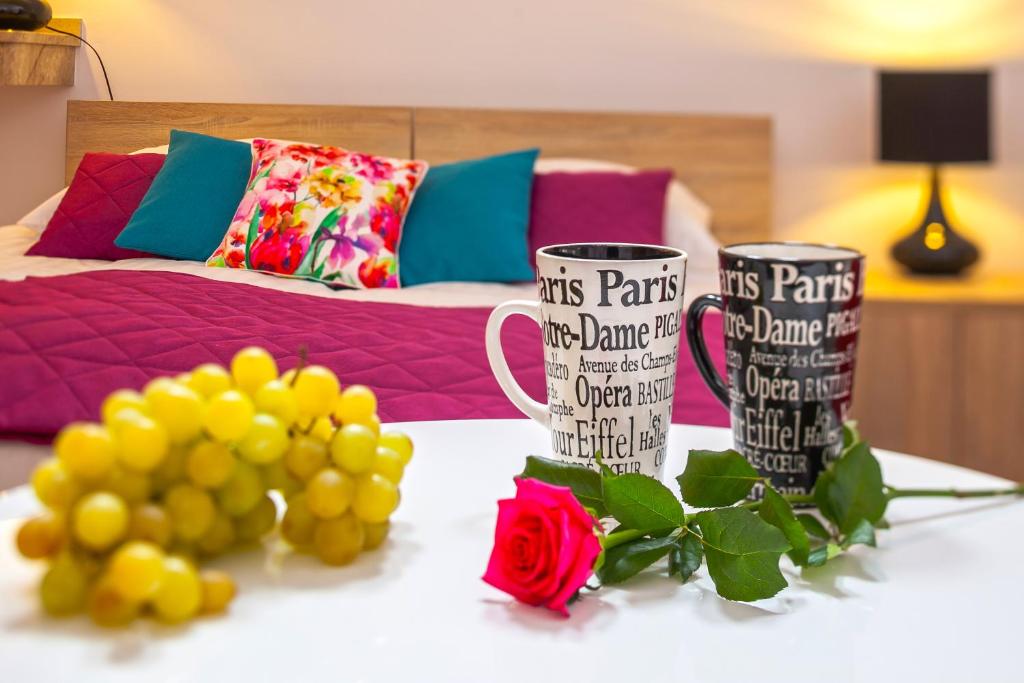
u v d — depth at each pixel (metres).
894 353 2.30
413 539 0.54
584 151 2.12
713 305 0.66
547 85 2.17
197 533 0.44
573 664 0.42
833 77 2.51
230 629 0.43
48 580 0.42
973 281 2.49
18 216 1.05
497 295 1.48
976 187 2.61
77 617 0.43
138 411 0.43
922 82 2.34
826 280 0.59
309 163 1.24
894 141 2.37
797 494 0.61
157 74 1.16
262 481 0.48
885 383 2.31
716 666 0.42
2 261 0.99
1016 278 2.54
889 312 2.29
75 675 0.38
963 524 0.60
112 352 0.85
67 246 1.04
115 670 0.39
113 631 0.42
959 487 0.66
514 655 0.42
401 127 1.61
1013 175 2.60
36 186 1.06
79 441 0.41
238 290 1.06
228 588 0.44
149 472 0.43
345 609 0.45
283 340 0.94
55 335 0.85
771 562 0.47
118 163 1.09
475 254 1.56
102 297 0.94
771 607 0.48
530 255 1.81
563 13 2.17
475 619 0.45
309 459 0.48
